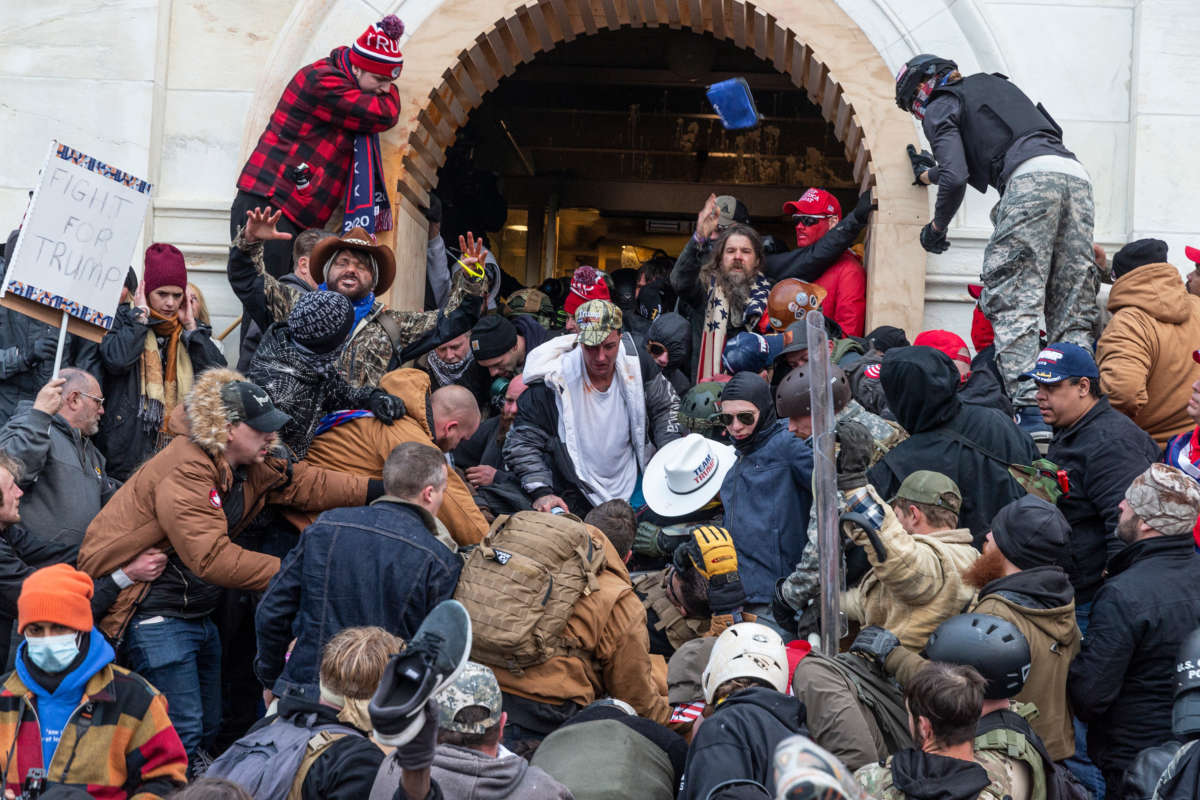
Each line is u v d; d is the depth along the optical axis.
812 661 4.53
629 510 5.64
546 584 4.89
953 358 7.05
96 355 6.42
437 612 3.00
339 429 5.89
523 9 8.34
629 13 8.66
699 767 3.96
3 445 5.55
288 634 5.02
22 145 8.23
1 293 5.82
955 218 8.02
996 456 5.39
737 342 6.93
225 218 8.20
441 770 3.85
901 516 5.04
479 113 12.72
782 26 8.23
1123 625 4.72
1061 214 6.85
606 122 12.97
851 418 5.82
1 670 5.41
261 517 5.85
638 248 13.23
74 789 3.63
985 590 4.71
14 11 8.30
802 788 2.22
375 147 8.02
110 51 8.28
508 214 13.11
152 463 5.43
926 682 3.83
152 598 5.47
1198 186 7.93
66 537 5.63
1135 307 6.71
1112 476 5.62
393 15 8.07
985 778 3.75
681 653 5.18
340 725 4.23
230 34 8.37
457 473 5.86
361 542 4.91
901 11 8.17
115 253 6.12
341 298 5.83
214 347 6.69
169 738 4.41
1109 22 8.11
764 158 12.94
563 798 3.91
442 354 7.82
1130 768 4.32
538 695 4.88
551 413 6.85
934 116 7.11
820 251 8.16
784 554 5.79
